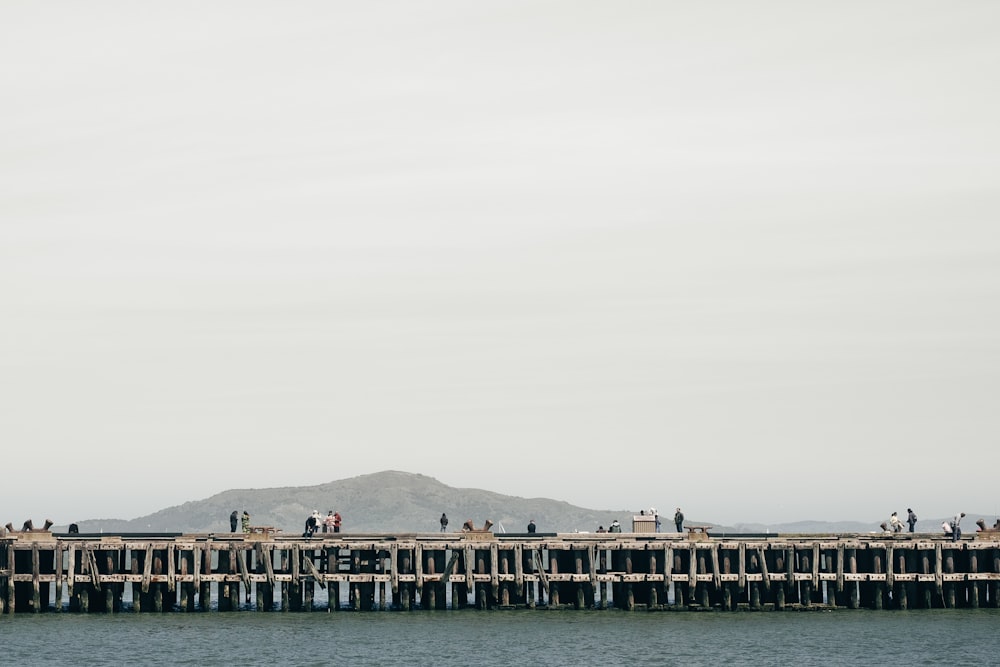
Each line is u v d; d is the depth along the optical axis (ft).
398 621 430.20
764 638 403.13
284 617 437.99
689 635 407.44
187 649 378.32
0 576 428.97
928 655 377.09
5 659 362.94
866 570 468.34
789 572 450.30
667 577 443.32
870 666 361.92
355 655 371.56
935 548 454.81
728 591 457.27
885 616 446.60
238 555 436.35
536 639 398.62
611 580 447.01
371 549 446.19
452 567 444.55
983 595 475.72
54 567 452.76
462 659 367.04
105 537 440.86
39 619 426.51
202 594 448.65
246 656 368.68
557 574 447.42
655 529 472.44
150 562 431.02
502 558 453.17
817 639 401.49
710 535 468.34
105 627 412.98
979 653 379.96
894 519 478.18
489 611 453.17
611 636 403.95
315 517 456.86
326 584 444.14
